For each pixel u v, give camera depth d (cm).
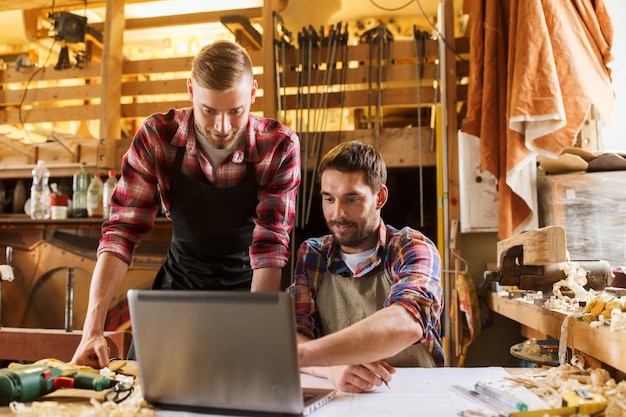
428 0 433
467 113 291
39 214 346
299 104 326
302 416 103
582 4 278
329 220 155
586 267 182
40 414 103
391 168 330
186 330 107
